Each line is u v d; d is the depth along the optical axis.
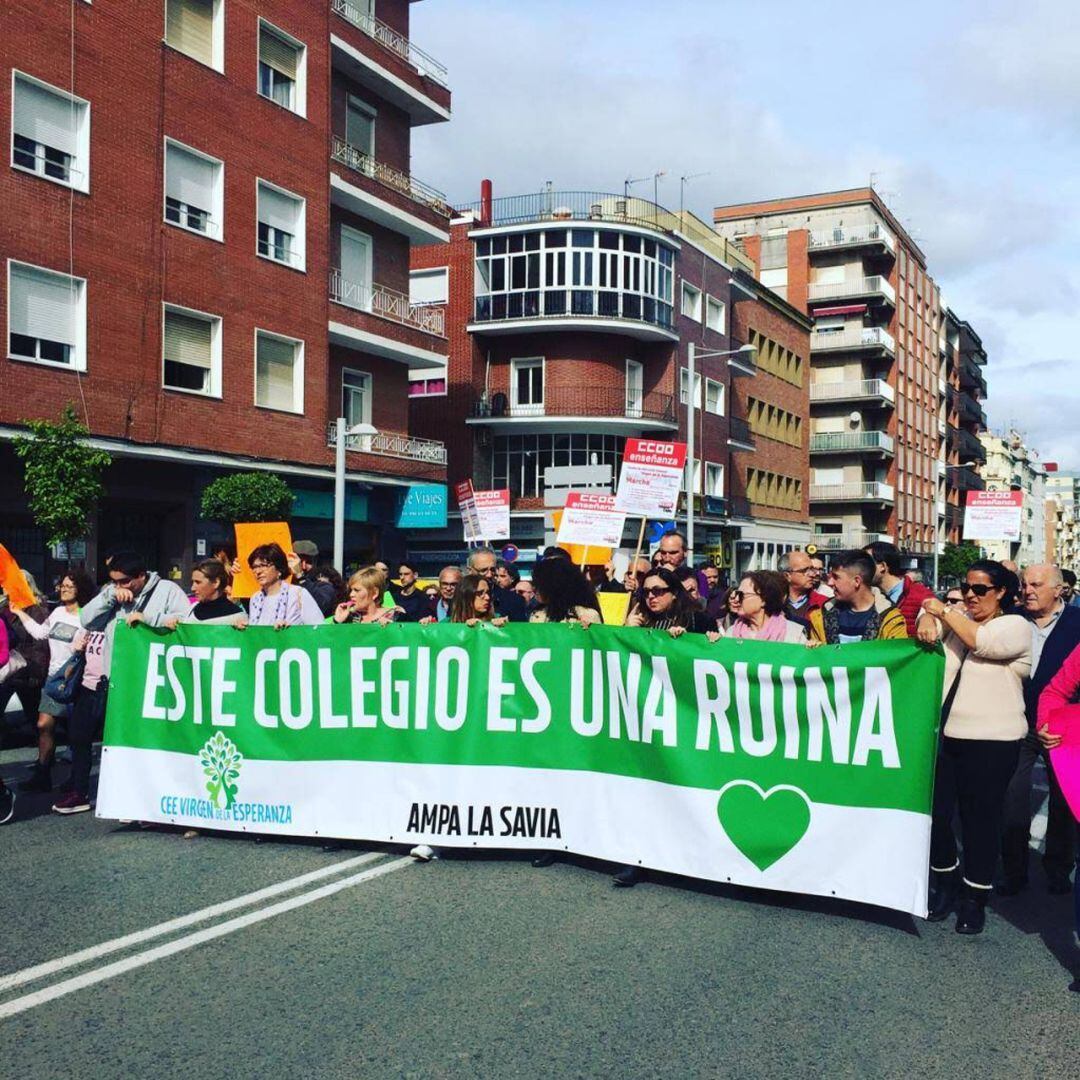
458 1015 4.55
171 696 7.67
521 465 41.25
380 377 30.34
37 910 5.90
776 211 75.25
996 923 6.04
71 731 8.45
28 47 19.56
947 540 93.25
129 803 7.73
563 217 40.78
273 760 7.39
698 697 6.43
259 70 24.92
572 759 6.83
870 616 7.18
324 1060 4.14
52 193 20.02
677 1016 4.59
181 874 6.64
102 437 20.88
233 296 24.02
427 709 7.11
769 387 55.38
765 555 54.91
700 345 46.00
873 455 72.06
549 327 40.25
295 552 11.61
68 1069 4.05
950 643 6.13
